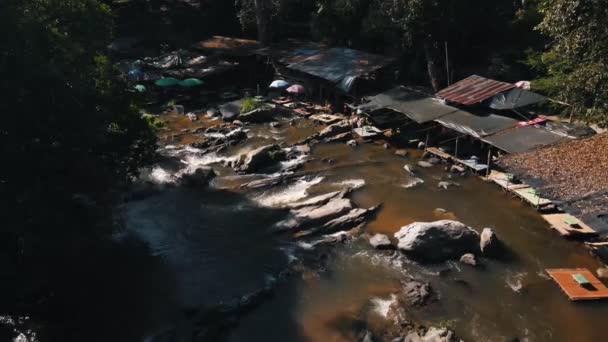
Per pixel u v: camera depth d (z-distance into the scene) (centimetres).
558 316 2167
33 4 2369
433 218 2964
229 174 3684
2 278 2133
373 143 4128
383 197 3238
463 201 3153
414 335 2025
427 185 3381
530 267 2497
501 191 3250
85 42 2756
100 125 2331
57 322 2214
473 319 2166
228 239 2834
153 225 2997
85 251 2623
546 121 3350
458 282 2403
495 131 3306
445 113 3669
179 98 5478
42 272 2397
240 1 6788
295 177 3556
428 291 2317
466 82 3941
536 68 4312
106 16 3014
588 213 2294
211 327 2123
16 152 2000
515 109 3588
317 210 3050
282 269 2550
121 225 2919
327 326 2159
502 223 2892
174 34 6912
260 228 2931
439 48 4812
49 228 2130
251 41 6284
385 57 4938
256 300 2300
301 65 5141
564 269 2448
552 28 2517
